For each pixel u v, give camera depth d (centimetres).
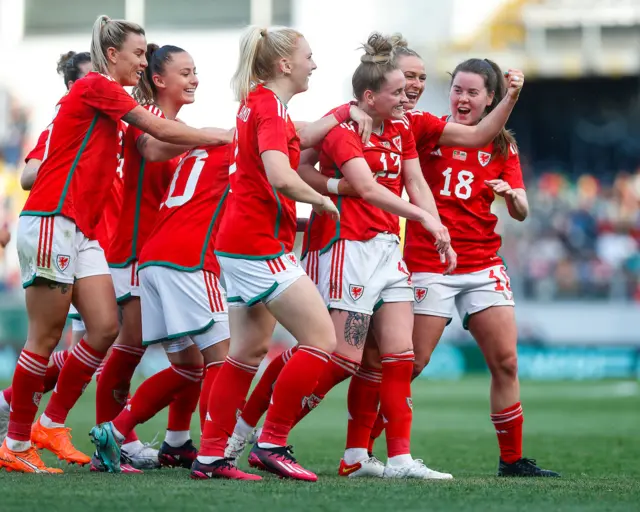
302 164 1942
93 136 1853
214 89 8406
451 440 3156
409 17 8438
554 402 5144
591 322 7662
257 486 1614
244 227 1695
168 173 2011
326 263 1889
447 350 7706
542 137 9325
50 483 1638
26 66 8731
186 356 1961
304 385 1706
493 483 1800
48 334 1842
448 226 2045
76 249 1856
